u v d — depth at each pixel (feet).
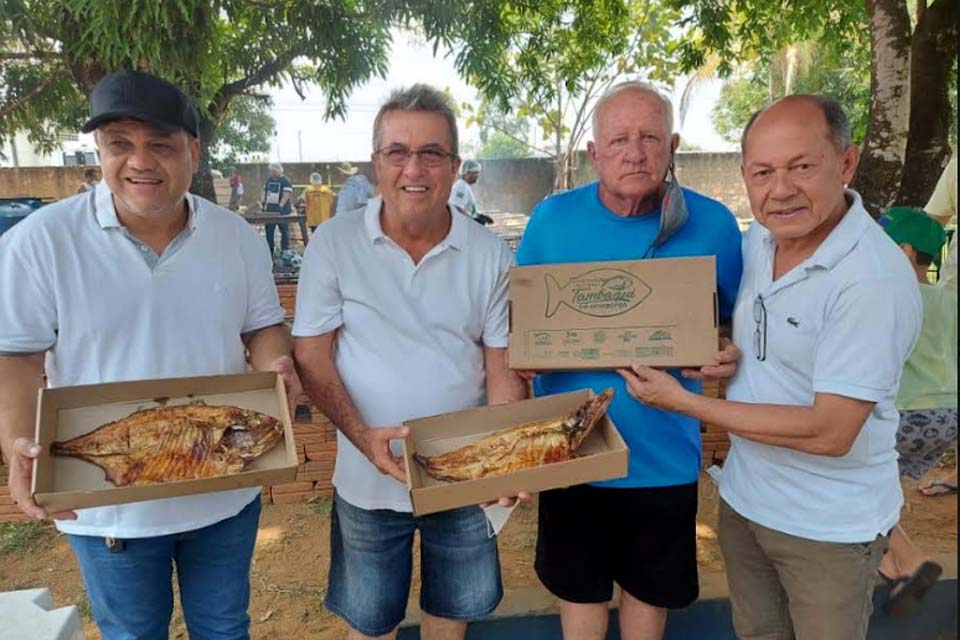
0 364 5.93
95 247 6.02
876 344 5.59
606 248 7.31
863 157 21.26
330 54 22.65
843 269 5.75
